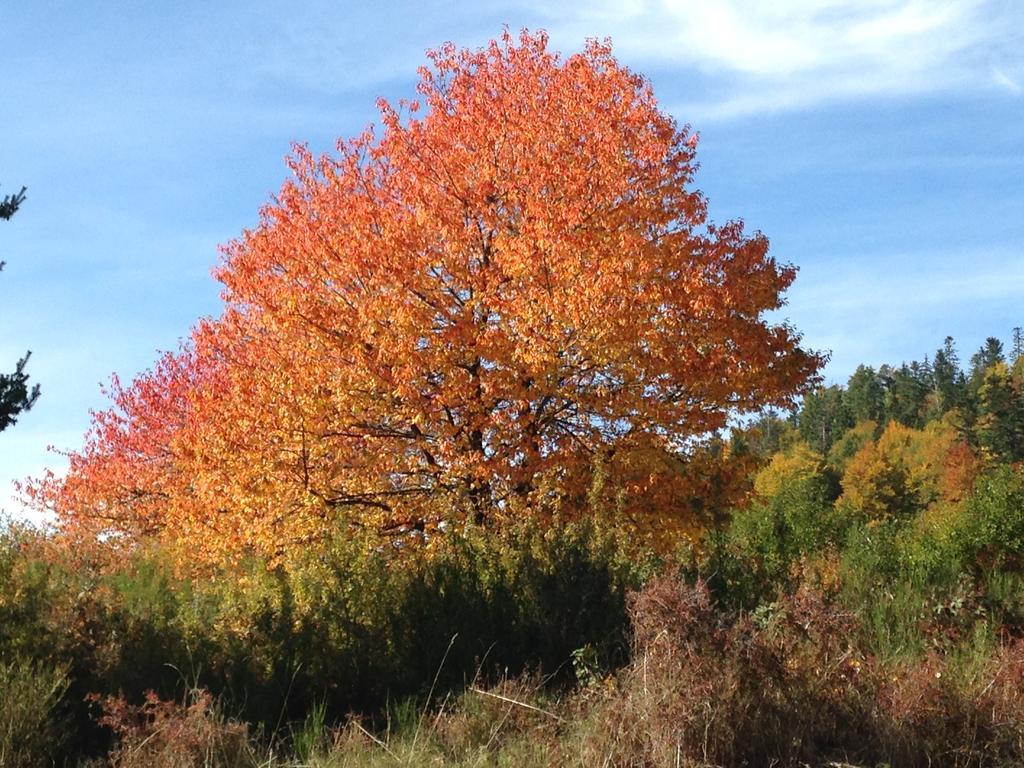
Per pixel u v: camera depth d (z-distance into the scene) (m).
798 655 7.53
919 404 117.44
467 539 11.09
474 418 15.51
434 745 7.43
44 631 8.81
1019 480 14.95
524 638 9.41
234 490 16.50
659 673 6.84
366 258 15.98
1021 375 93.81
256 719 8.58
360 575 10.14
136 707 7.92
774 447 109.12
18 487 24.92
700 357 15.36
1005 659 7.93
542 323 14.91
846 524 17.83
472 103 16.88
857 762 6.65
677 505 15.80
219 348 19.30
